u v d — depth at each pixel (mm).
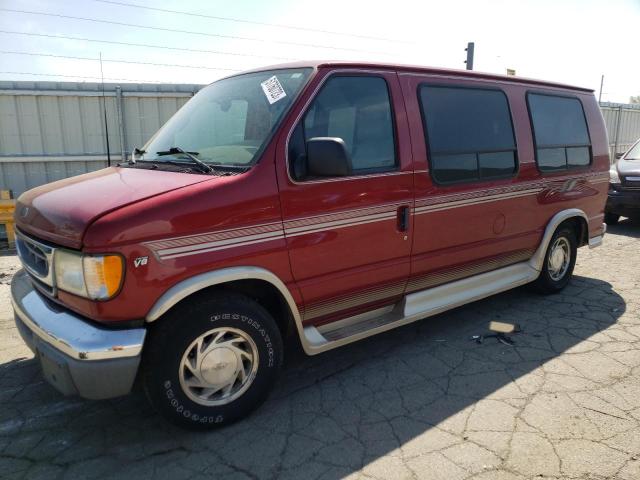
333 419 3119
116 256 2504
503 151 4398
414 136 3689
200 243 2730
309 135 3152
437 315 4852
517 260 4848
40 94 8656
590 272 6293
